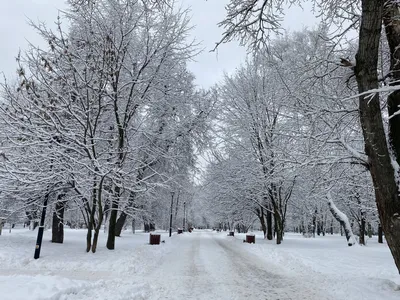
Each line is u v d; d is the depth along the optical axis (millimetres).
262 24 7562
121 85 15211
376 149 6320
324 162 8984
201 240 27312
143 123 17312
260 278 8922
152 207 25438
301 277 9055
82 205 13789
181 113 19312
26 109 11156
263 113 20406
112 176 12453
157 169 19109
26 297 5176
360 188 15602
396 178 6230
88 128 13258
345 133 10289
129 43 15094
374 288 6902
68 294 5980
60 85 12102
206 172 25906
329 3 7957
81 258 11141
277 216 21688
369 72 6355
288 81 13078
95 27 13898
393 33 7094
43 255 11500
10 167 11664
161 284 7824
